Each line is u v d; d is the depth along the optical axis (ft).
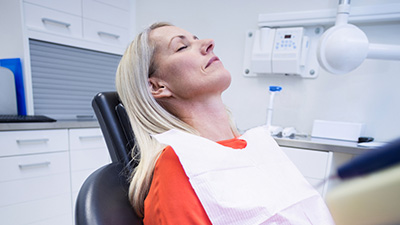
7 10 4.66
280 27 4.47
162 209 1.50
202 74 2.26
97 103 2.48
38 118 4.26
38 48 4.71
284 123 4.66
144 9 6.05
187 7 5.52
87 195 1.39
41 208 4.15
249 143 2.21
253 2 4.80
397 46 2.62
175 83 2.31
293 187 1.89
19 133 3.82
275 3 4.59
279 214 1.56
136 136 2.19
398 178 0.55
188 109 2.39
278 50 4.23
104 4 5.55
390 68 3.76
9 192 3.79
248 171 1.77
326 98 4.26
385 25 3.75
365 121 4.00
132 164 2.21
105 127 2.42
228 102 5.21
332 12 3.89
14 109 4.66
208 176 1.55
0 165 3.68
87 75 5.50
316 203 1.81
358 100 4.02
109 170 1.92
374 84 3.89
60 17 4.86
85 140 4.63
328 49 2.70
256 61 4.45
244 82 5.01
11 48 4.81
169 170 1.62
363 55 2.61
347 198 0.64
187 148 1.66
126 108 2.33
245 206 1.50
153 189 1.64
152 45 2.39
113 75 5.97
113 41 5.81
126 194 1.76
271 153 2.16
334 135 3.72
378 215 0.55
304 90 4.43
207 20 5.32
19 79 4.67
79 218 1.22
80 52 5.32
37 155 4.03
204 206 1.47
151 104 2.32
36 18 4.57
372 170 0.61
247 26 4.90
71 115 5.34
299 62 4.21
